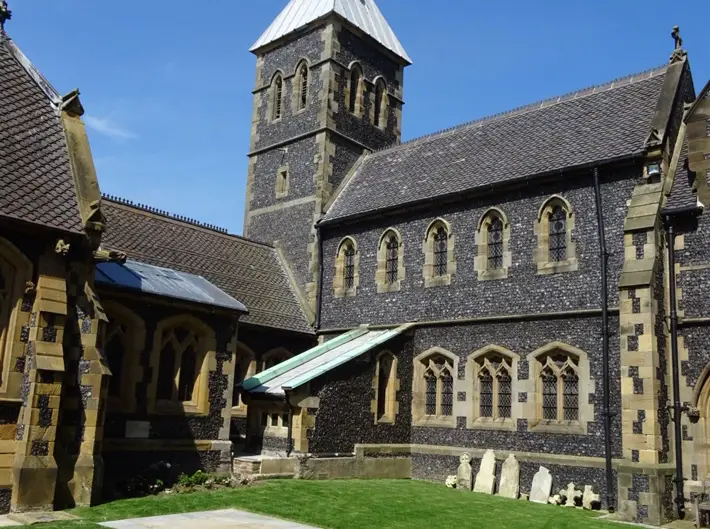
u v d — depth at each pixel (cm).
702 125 1686
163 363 1698
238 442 2078
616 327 1706
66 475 1320
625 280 1616
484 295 1992
